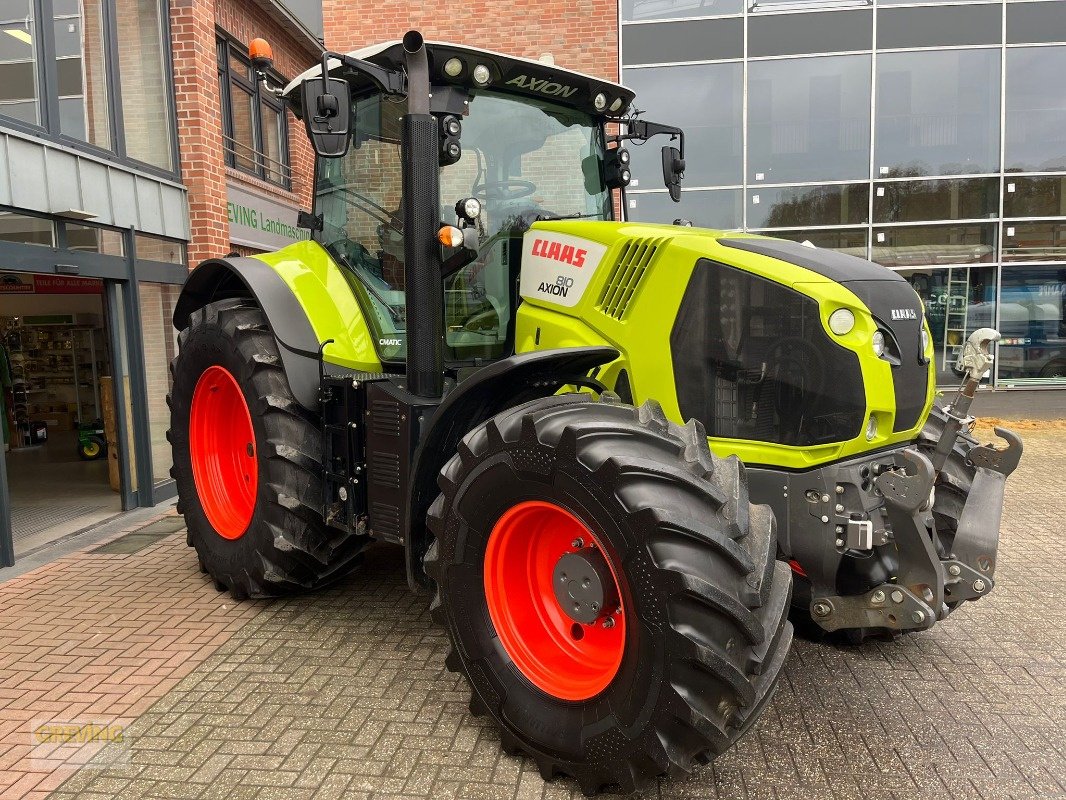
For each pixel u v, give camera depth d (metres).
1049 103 10.28
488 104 3.55
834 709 2.96
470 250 3.10
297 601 4.16
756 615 2.27
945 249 10.56
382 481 3.37
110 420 7.11
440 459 3.01
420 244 3.12
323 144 2.92
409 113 3.07
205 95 7.22
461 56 3.25
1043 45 10.17
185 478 4.47
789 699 3.04
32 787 2.53
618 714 2.28
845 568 2.93
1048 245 10.47
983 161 10.40
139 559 4.98
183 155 7.13
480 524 2.62
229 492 4.37
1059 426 9.55
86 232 5.68
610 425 2.38
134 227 6.23
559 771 2.52
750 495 2.76
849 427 2.64
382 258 3.70
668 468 2.27
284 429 3.73
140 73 6.65
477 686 2.68
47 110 5.29
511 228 3.62
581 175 3.92
